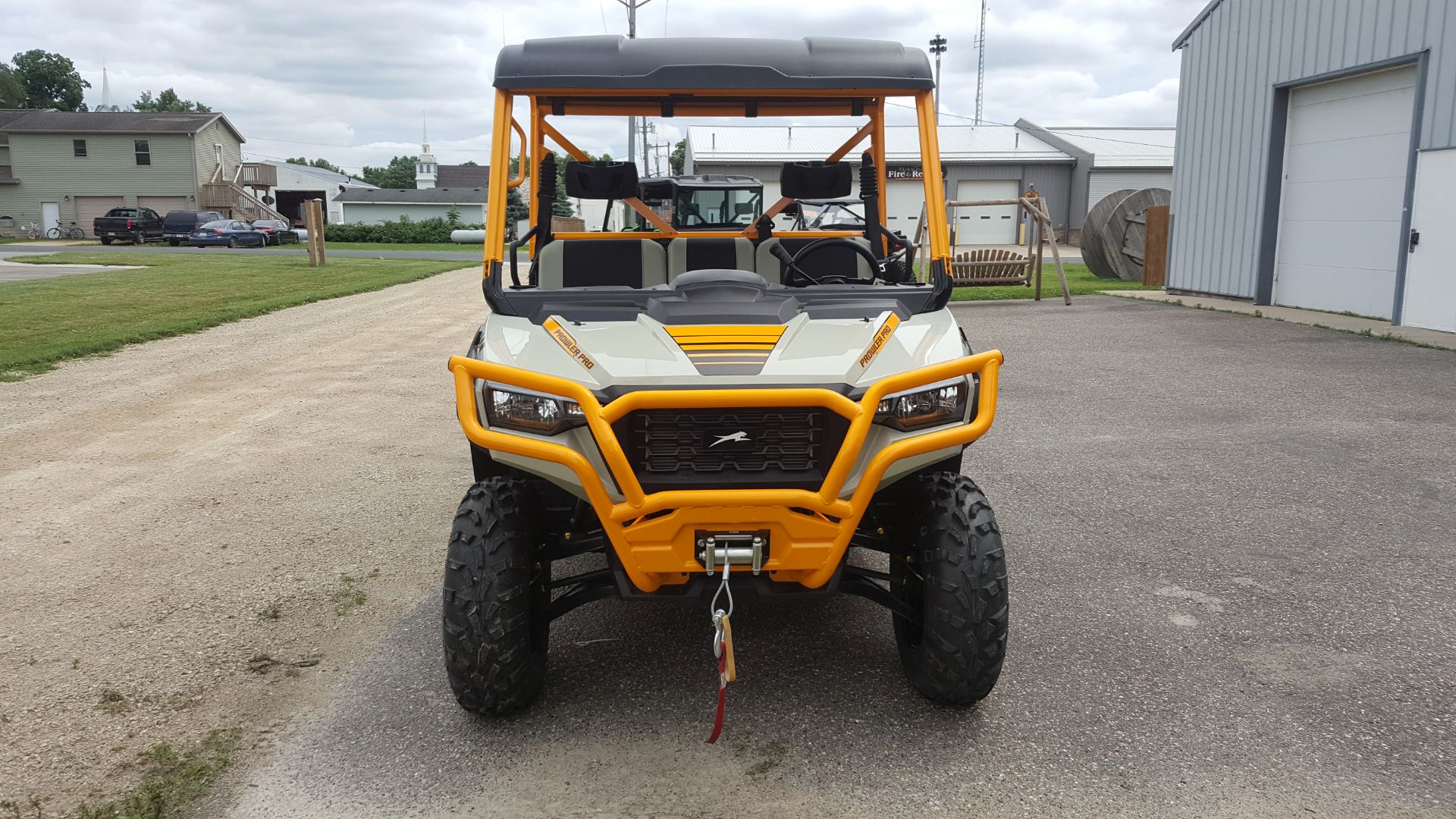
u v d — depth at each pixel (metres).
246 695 3.86
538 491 3.86
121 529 5.79
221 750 3.46
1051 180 48.59
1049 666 4.04
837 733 3.55
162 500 6.32
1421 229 12.78
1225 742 3.44
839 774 3.28
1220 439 7.59
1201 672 3.96
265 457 7.37
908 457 3.37
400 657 4.19
